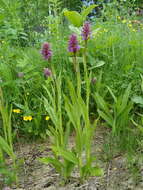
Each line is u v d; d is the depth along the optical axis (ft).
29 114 9.37
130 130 8.77
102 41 12.60
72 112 6.66
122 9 16.28
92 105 10.51
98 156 7.95
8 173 6.99
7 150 6.90
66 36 12.62
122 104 8.43
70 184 6.93
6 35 12.61
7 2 14.47
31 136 9.39
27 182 7.13
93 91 10.36
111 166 7.45
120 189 6.61
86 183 6.90
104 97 10.48
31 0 17.44
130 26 14.85
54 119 6.86
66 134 7.23
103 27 13.53
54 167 7.68
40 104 9.55
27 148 8.82
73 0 24.82
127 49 12.12
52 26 12.60
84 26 6.45
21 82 10.18
